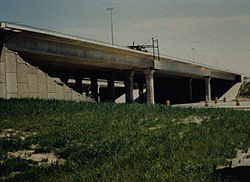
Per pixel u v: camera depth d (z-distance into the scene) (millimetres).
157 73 74875
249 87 102625
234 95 99688
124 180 8406
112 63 51312
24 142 13164
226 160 10914
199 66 80562
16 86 30844
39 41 35906
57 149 12586
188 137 15227
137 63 57500
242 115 26875
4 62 30000
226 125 20250
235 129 18531
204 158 10969
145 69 61469
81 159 11047
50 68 56375
